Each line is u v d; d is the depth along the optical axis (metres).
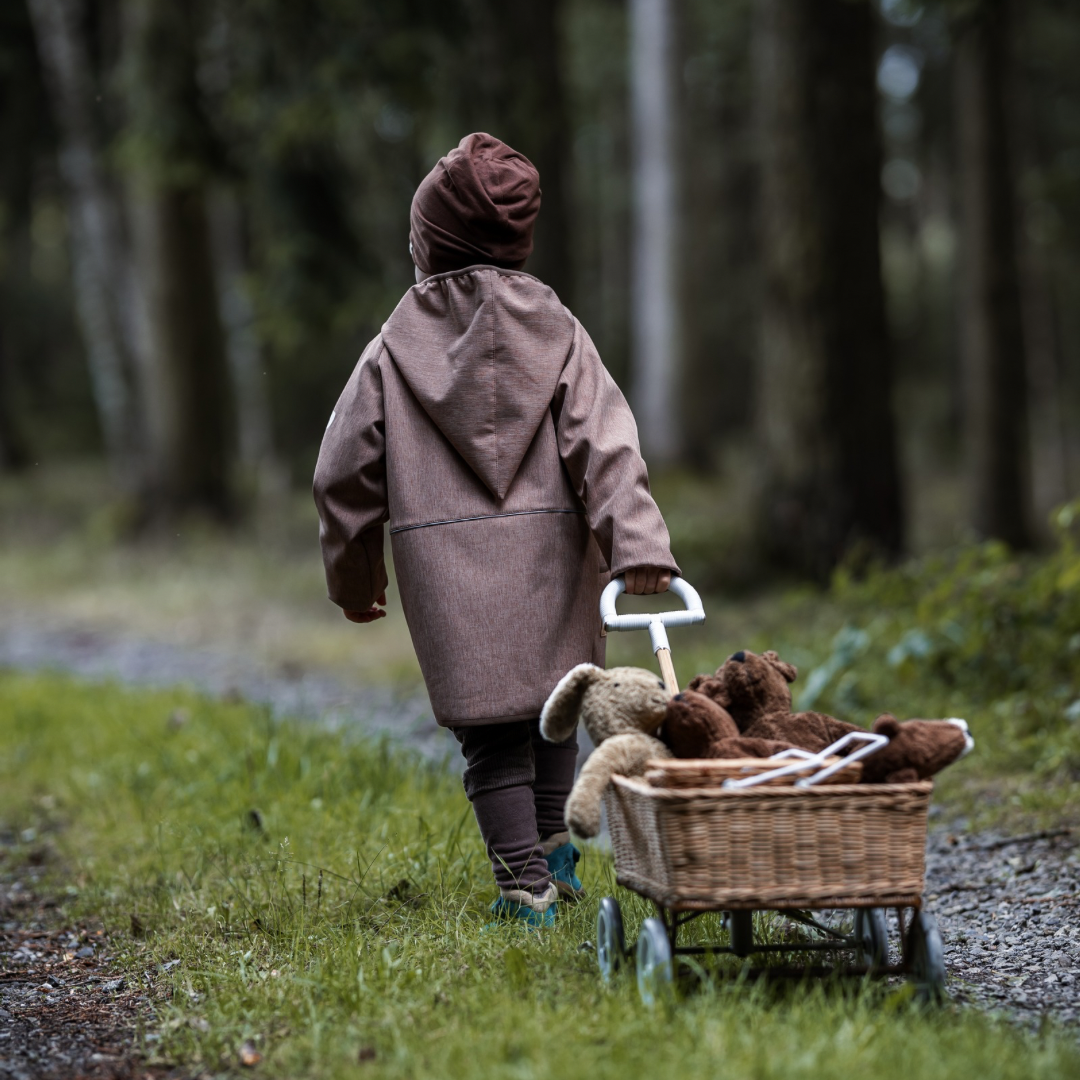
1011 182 15.29
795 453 11.22
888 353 11.34
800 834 2.77
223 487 18.89
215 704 7.73
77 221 20.98
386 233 17.97
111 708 7.88
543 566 3.39
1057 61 25.55
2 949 4.02
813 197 11.12
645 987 2.84
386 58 12.35
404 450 3.47
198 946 3.74
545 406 3.45
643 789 2.79
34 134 20.75
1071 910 3.93
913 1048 2.54
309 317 14.66
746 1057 2.49
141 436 19.09
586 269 35.66
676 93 22.17
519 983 3.03
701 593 11.48
